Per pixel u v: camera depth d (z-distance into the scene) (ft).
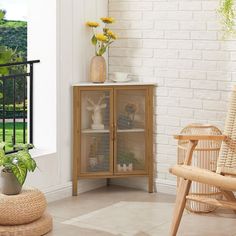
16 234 18.70
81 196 22.21
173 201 21.79
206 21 21.61
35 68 21.86
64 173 22.09
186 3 21.85
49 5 21.50
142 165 22.57
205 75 21.74
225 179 17.65
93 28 22.65
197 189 20.94
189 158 19.19
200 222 20.11
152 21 22.40
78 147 22.13
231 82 21.40
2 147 19.16
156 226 19.76
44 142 21.93
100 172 22.38
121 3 22.84
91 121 22.26
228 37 21.33
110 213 20.70
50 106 21.74
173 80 22.22
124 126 22.40
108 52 23.18
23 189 19.44
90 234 19.16
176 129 22.29
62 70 21.80
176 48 22.11
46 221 19.20
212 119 21.75
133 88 22.26
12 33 29.12
